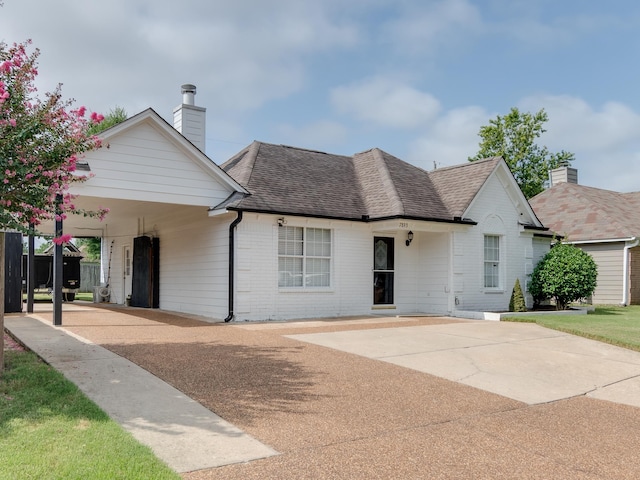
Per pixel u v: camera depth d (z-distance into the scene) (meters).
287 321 12.95
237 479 3.58
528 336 10.88
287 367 7.27
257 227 13.03
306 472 3.75
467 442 4.59
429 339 10.20
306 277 13.93
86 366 6.77
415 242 16.20
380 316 14.64
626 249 20.86
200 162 12.87
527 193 33.94
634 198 27.72
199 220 14.58
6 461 3.56
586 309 17.22
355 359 8.02
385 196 15.12
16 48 6.15
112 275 21.38
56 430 4.25
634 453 4.48
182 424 4.70
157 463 3.68
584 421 5.42
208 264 14.00
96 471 3.44
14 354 7.53
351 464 3.95
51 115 6.23
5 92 5.44
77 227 21.34
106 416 4.69
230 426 4.71
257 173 14.39
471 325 12.66
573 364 8.28
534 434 4.91
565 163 30.02
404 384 6.62
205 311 14.10
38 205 6.14
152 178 12.21
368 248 15.09
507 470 3.97
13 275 14.27
